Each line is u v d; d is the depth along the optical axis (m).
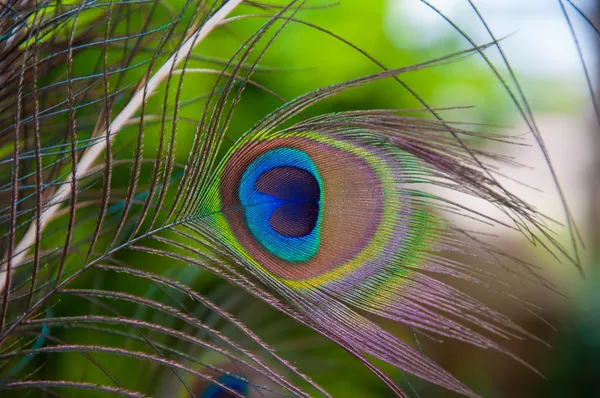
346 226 0.41
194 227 0.41
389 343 0.41
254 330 0.53
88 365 0.51
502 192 0.41
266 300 0.40
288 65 0.69
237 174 0.41
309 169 0.41
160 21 0.49
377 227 0.41
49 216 0.43
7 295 0.40
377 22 0.77
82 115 0.46
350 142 0.41
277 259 0.41
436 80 0.82
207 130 0.40
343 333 0.41
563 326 0.98
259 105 0.65
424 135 0.41
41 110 0.45
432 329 0.41
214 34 0.53
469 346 0.90
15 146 0.39
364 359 0.41
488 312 0.41
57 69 0.46
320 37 0.73
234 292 0.52
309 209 0.41
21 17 0.43
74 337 0.51
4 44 0.44
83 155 0.42
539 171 1.02
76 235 0.49
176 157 0.54
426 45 0.83
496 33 0.88
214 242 0.41
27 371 0.49
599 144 1.36
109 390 0.40
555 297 0.97
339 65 0.73
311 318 0.41
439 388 0.67
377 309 0.41
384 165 0.41
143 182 0.52
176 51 0.41
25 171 0.45
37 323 0.40
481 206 0.72
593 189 1.36
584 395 0.97
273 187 0.41
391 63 0.77
